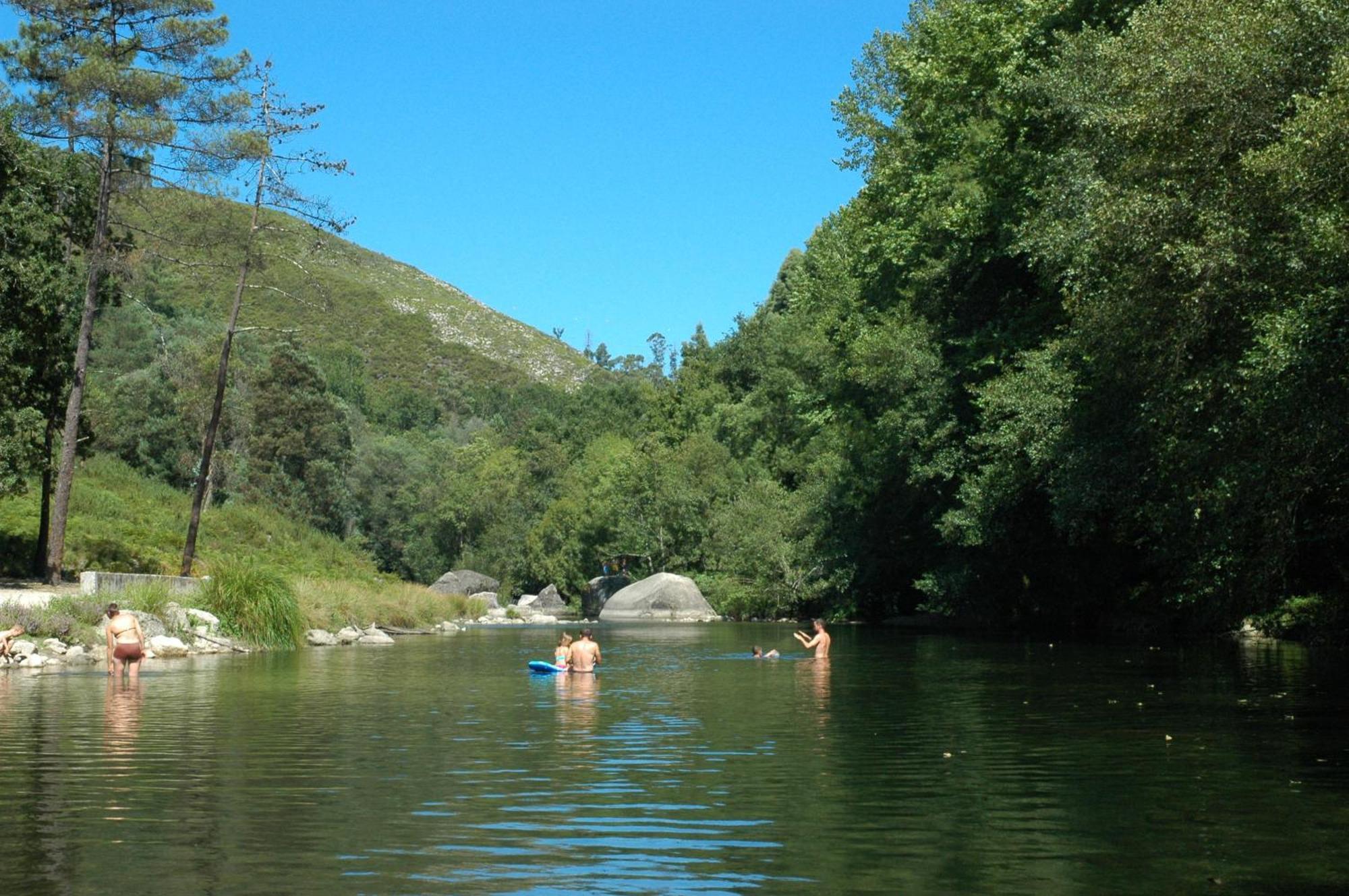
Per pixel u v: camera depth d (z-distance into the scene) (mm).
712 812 8234
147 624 25750
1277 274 17031
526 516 92812
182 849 7156
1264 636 28109
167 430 70875
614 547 72875
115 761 10562
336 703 15781
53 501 41188
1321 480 18422
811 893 6207
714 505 67625
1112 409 25750
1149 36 18078
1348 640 25078
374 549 97312
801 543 55031
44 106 32938
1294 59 16609
